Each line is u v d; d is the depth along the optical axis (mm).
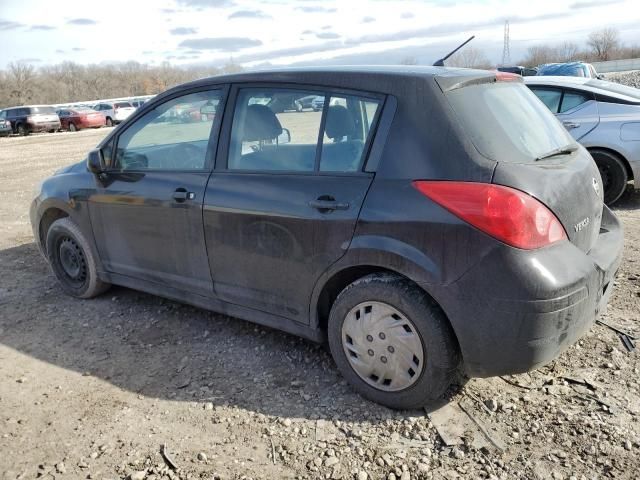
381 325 2885
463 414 2896
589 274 2688
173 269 3836
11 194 10344
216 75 3676
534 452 2607
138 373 3465
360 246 2855
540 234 2574
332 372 3359
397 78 2932
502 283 2531
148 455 2713
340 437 2787
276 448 2730
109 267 4324
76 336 4004
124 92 89625
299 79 3229
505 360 2627
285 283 3240
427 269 2670
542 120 3291
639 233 5707
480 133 2740
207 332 3957
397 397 2916
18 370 3553
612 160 6578
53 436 2875
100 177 4160
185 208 3596
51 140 25609
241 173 3393
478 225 2549
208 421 2955
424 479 2486
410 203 2717
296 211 3084
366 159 2920
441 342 2729
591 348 3457
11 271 5504
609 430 2717
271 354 3611
